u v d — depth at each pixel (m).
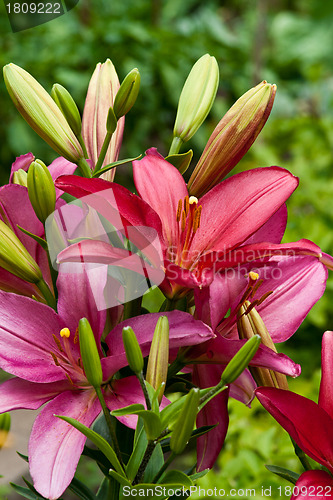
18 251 0.71
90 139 0.79
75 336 0.71
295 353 1.82
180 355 0.70
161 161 0.73
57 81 2.87
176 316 0.69
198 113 0.78
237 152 0.74
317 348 1.84
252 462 1.15
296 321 0.72
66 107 0.75
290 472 0.74
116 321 0.75
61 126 0.74
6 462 1.54
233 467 1.16
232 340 0.68
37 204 0.71
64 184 0.67
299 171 2.09
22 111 0.74
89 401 0.70
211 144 0.74
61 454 0.67
